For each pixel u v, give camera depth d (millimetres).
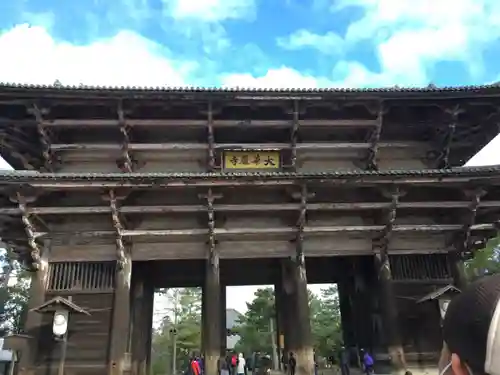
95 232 21625
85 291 21438
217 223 22953
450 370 2164
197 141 24594
